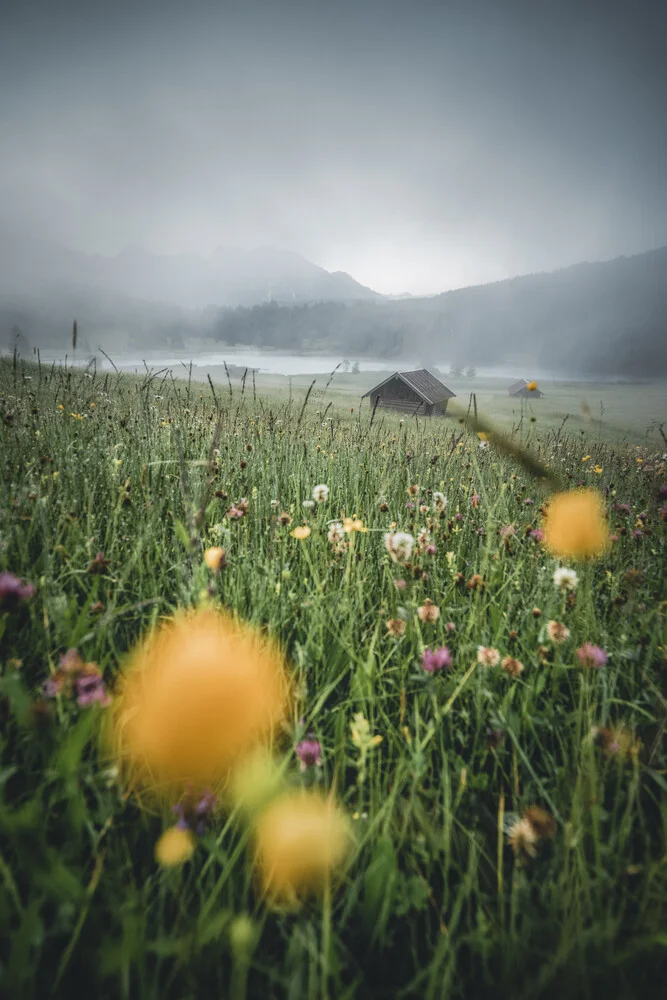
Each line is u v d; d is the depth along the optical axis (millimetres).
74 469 3246
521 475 3902
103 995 1058
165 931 1170
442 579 2781
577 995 1082
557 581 2230
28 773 1394
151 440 4254
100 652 1772
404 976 1189
